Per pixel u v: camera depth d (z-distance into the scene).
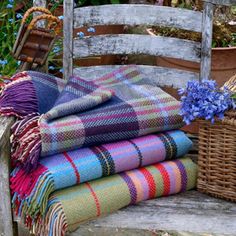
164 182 1.76
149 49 2.12
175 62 2.40
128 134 1.74
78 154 1.65
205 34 2.08
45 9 1.96
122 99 1.84
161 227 1.67
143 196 1.72
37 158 1.57
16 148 1.63
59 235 1.56
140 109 1.79
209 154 1.75
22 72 1.84
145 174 1.74
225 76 2.37
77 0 3.06
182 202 1.75
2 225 1.64
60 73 2.80
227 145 1.71
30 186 1.58
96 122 1.68
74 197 1.61
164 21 2.10
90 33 2.81
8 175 1.62
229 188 1.74
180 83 2.12
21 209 1.61
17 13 2.87
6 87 1.79
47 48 1.96
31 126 1.64
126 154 1.71
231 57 2.32
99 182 1.67
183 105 1.75
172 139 1.81
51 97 1.80
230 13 2.66
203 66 2.10
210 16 2.06
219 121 1.71
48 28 2.02
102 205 1.64
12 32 2.82
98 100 1.74
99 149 1.69
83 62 2.83
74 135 1.63
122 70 2.02
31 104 1.74
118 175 1.72
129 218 1.67
